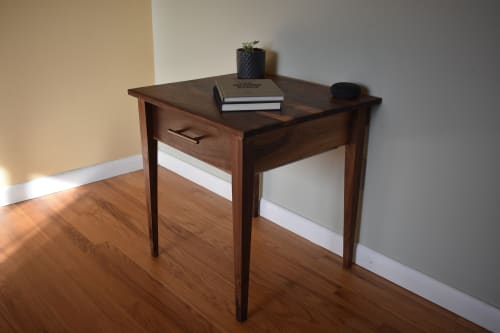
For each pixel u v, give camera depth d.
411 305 1.66
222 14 2.12
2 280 1.75
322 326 1.56
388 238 1.76
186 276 1.80
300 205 2.06
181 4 2.33
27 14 2.12
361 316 1.61
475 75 1.37
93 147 2.55
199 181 2.58
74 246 1.98
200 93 1.65
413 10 1.46
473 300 1.55
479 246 1.50
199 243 2.03
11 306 1.62
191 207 2.34
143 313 1.61
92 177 2.59
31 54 2.19
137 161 2.76
